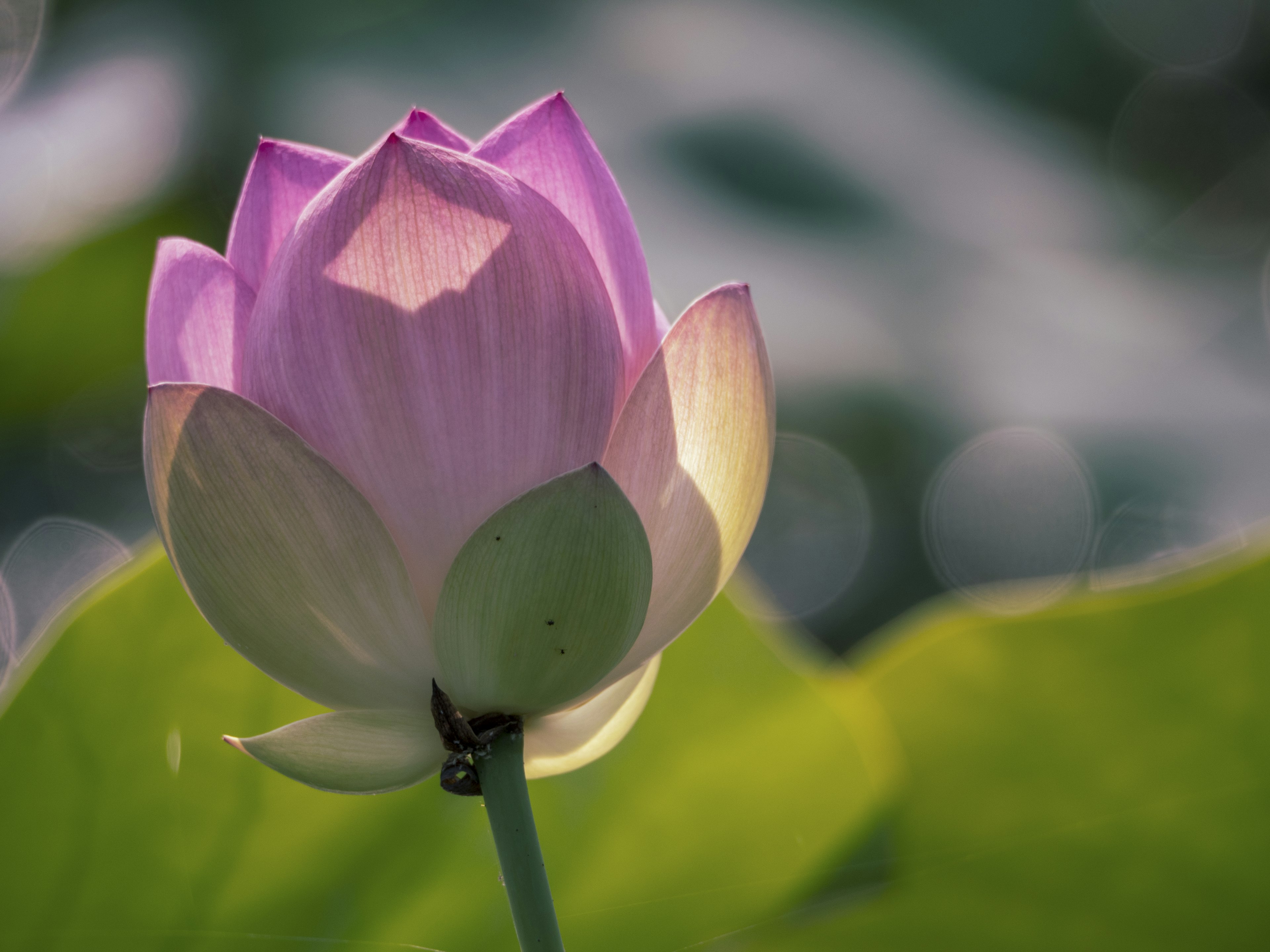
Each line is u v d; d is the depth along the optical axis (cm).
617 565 94
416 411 94
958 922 104
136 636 107
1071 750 104
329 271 94
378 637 96
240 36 283
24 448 245
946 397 281
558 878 105
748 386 96
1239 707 103
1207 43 427
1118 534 281
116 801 106
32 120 267
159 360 97
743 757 106
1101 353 302
